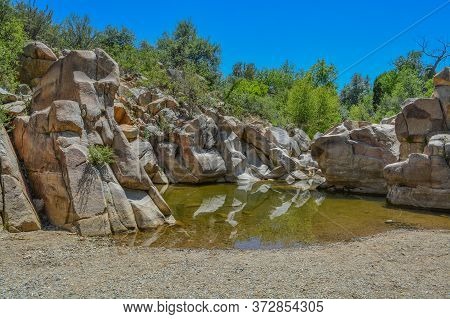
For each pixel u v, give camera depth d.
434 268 7.53
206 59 45.78
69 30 29.12
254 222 12.62
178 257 8.30
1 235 9.38
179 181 21.70
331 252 8.87
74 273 7.08
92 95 12.29
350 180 19.22
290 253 8.79
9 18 21.05
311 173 25.64
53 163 10.95
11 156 11.08
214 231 11.26
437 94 16.48
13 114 12.78
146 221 11.07
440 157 14.44
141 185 11.80
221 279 6.81
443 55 43.69
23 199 10.23
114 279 6.76
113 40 37.75
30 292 6.07
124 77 28.28
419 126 16.64
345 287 6.45
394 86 50.81
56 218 10.48
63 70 12.77
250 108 35.41
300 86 37.59
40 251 8.36
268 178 24.31
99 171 11.02
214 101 29.88
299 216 13.62
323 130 37.22
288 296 6.06
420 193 14.84
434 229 11.43
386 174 15.87
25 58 19.47
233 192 19.23
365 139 19.06
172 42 44.66
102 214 10.38
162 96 25.53
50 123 11.34
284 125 33.97
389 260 8.10
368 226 11.92
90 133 11.73
